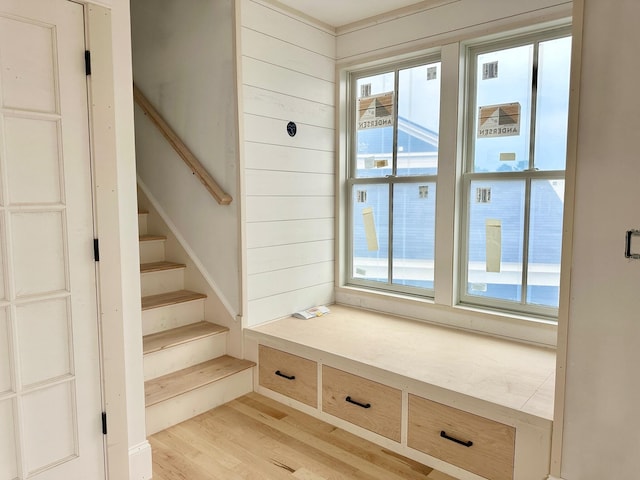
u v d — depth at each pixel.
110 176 1.98
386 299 3.45
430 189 3.25
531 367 2.43
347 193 3.73
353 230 3.72
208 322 3.24
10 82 1.69
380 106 3.49
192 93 3.19
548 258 2.79
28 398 1.80
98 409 2.01
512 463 2.01
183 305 3.13
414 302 3.30
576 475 1.83
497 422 2.04
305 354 2.76
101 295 1.98
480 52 2.96
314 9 3.23
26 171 1.75
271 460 2.32
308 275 3.53
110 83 1.96
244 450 2.40
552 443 1.88
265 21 3.05
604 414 1.74
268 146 3.12
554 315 2.78
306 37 3.34
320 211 3.58
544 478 1.92
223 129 3.02
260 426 2.65
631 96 1.61
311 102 3.42
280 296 3.31
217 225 3.13
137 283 2.15
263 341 2.98
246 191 3.00
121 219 2.06
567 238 1.77
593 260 1.72
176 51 3.27
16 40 1.70
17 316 1.76
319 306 3.62
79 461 1.96
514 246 2.90
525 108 2.81
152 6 3.40
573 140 1.73
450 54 2.98
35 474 1.84
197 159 3.21
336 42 3.58
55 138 1.82
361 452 2.40
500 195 2.93
